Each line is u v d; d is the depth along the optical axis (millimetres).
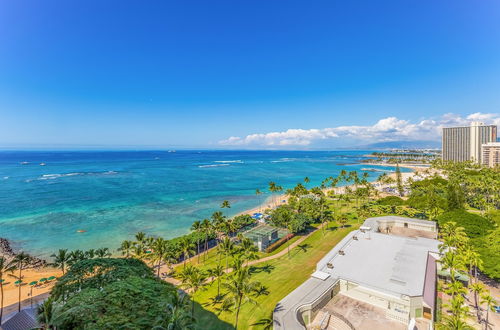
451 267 40594
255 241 71125
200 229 70188
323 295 40281
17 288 55562
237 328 38562
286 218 78438
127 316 29500
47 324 27438
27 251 74250
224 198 144750
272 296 46906
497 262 46156
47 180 192750
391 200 105875
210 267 61375
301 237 79688
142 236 62438
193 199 140625
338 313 39281
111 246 77875
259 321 39969
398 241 57969
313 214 92688
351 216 101250
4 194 143250
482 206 101938
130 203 129000
